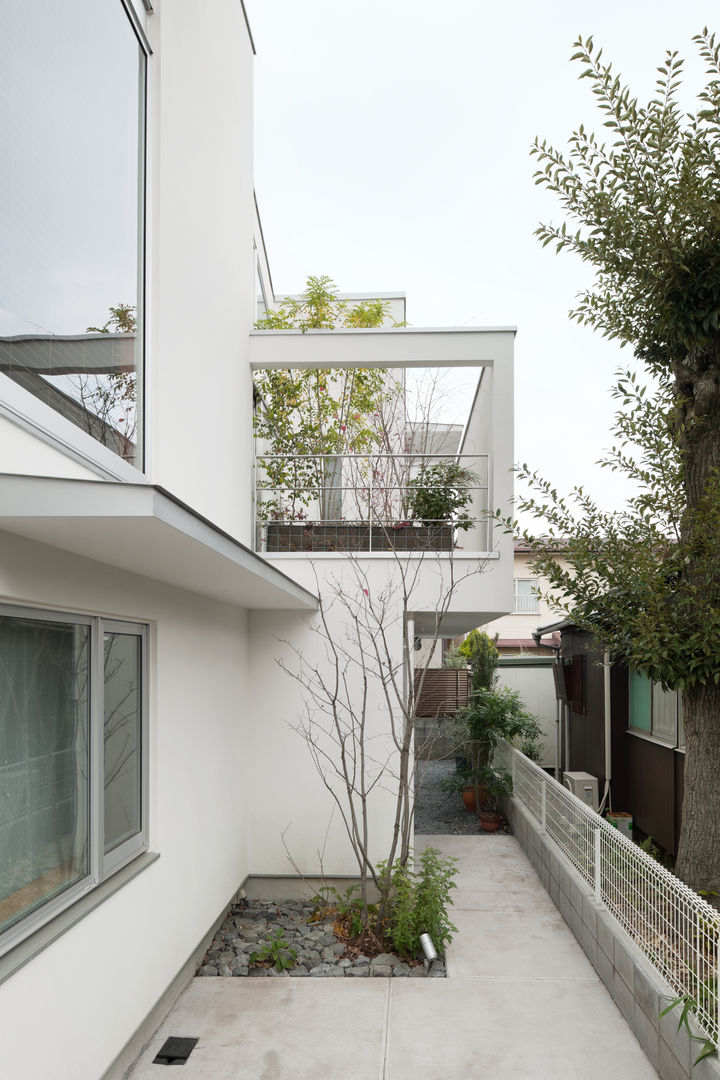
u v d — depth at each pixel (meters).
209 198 4.95
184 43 4.36
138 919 3.60
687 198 4.36
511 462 6.31
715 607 4.66
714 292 4.50
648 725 7.35
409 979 4.42
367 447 8.39
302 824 6.01
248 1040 3.75
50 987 2.68
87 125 3.06
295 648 6.12
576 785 7.73
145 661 3.93
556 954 4.77
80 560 2.99
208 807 4.88
